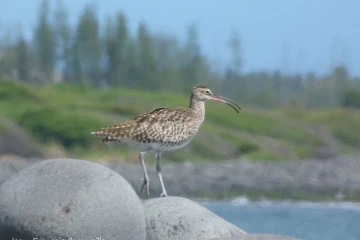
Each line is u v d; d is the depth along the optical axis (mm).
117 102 80250
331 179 51219
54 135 59281
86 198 13273
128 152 53562
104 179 13570
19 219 13195
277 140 72312
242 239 13523
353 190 49656
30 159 50219
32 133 59594
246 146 64562
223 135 66125
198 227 14750
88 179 13500
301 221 35594
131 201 13609
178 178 48719
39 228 13125
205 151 60875
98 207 13281
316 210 41156
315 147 67750
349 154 66188
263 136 74188
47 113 61344
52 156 54062
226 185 49031
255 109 83812
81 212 13195
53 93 80250
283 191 49031
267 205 43750
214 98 18734
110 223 13328
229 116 76875
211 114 76625
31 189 13445
